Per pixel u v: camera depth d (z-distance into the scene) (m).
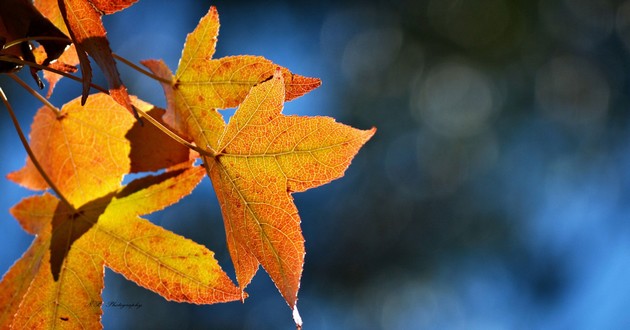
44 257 0.84
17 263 0.85
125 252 0.84
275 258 0.79
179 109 0.82
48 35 0.78
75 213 0.84
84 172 0.84
